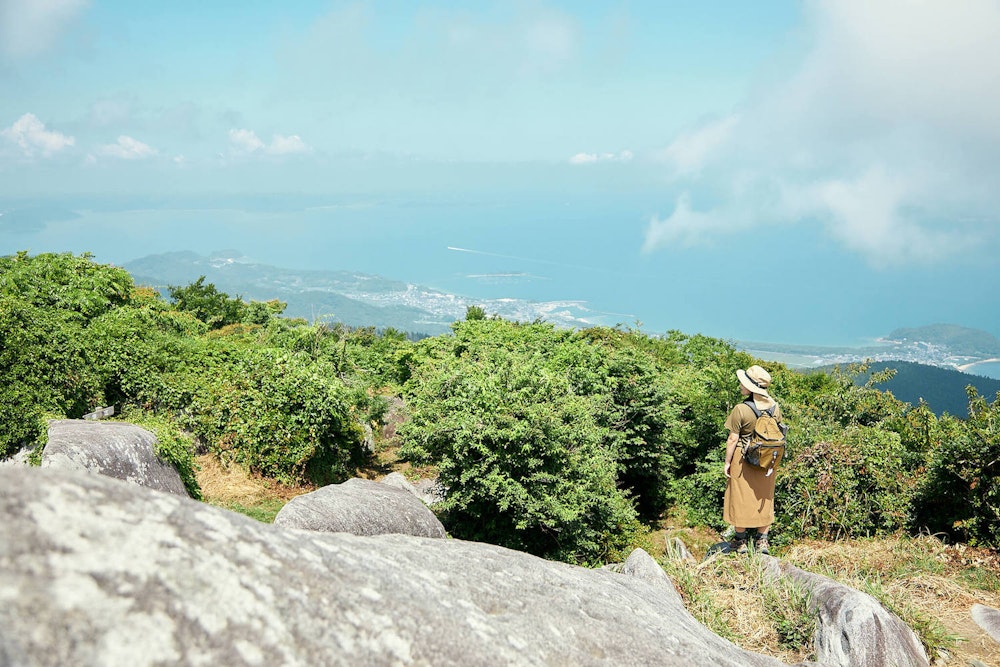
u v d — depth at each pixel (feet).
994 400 28.09
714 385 51.78
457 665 4.87
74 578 3.55
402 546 7.77
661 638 7.57
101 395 40.83
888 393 43.24
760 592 16.28
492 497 34.30
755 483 21.29
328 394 45.03
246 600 4.15
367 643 4.51
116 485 4.45
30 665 3.06
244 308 107.86
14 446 34.81
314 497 16.39
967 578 20.81
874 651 13.12
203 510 4.75
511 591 7.27
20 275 51.49
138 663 3.40
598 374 50.16
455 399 35.14
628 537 42.22
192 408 43.47
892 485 30.12
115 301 57.62
